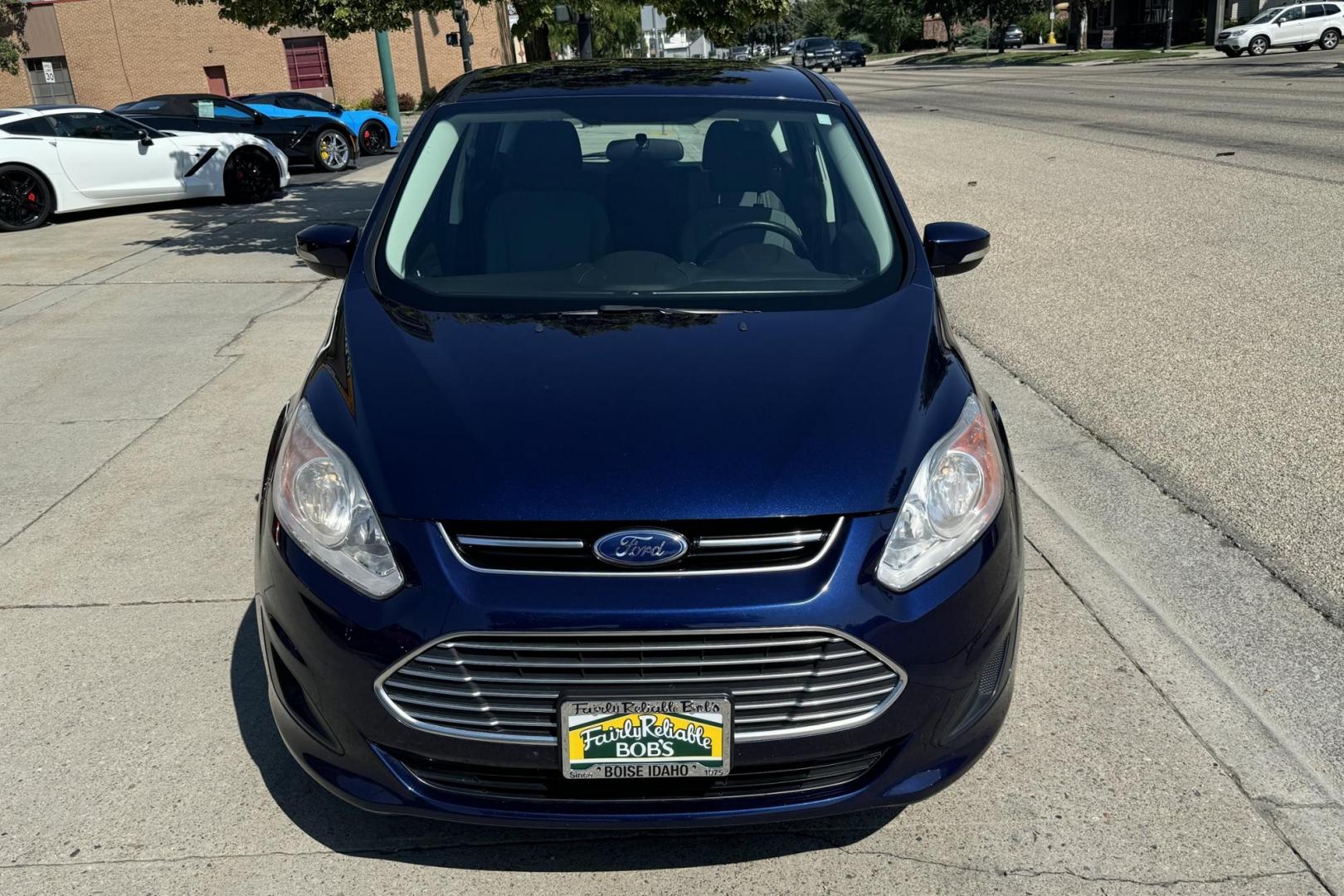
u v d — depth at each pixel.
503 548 2.24
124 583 3.87
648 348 2.73
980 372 5.84
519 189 3.46
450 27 34.34
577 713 2.19
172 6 34.03
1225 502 4.23
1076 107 21.48
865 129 3.74
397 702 2.26
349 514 2.33
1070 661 3.25
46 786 2.80
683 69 4.05
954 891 2.43
